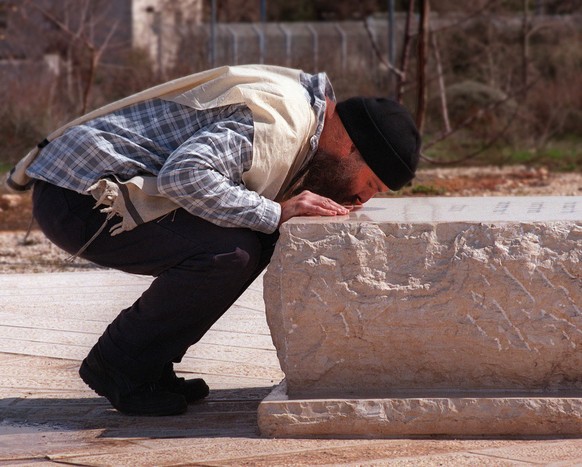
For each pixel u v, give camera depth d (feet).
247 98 13.03
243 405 14.49
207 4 117.29
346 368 12.87
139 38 95.50
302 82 13.96
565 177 55.36
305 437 12.50
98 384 13.97
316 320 12.70
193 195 12.67
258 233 13.73
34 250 33.53
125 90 65.21
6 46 81.87
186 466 11.44
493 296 12.44
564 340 12.41
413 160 13.75
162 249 13.15
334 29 82.28
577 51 81.66
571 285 12.34
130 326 13.51
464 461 11.29
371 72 68.18
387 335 12.64
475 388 12.80
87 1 69.46
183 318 13.30
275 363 17.38
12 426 13.58
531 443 12.03
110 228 13.32
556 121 71.87
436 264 12.52
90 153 13.17
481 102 69.05
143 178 13.01
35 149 13.87
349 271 12.59
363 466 11.18
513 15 89.20
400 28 81.20
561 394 12.55
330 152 13.80
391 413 12.37
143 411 13.87
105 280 26.78
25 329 20.34
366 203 15.61
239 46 78.59
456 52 80.53
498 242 12.43
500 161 62.23
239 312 22.20
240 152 12.92
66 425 13.58
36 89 59.21
